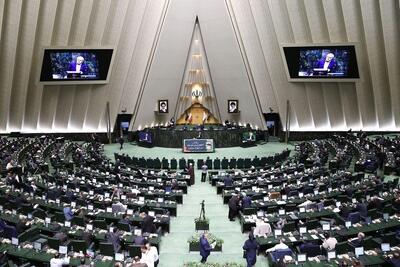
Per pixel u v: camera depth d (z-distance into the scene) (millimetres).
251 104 40312
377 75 35375
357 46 34125
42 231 14453
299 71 35875
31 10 33031
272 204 17641
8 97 36312
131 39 36531
